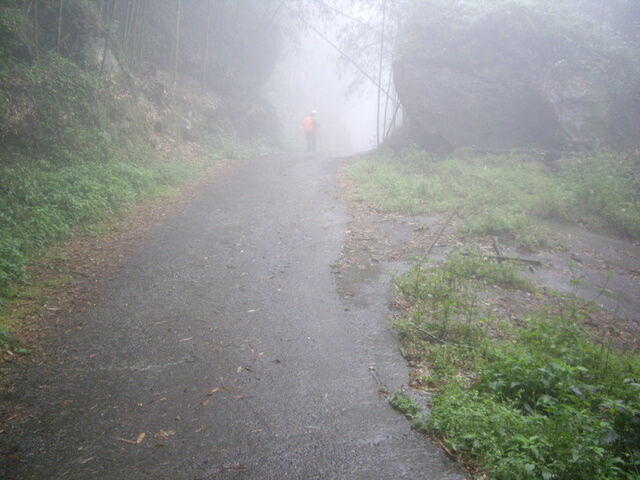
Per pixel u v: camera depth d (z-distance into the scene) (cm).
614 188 1084
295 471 320
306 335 511
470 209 997
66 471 318
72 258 705
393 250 782
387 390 415
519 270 738
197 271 682
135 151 1228
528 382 383
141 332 511
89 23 1253
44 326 517
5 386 412
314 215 965
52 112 1027
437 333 507
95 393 406
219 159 1591
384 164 1457
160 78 1753
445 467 323
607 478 276
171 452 338
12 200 784
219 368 447
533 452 304
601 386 383
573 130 1391
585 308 618
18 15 1049
